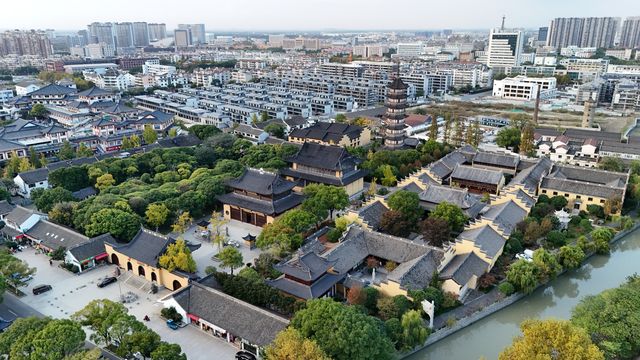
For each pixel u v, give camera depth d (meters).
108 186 166.12
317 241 130.00
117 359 90.38
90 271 126.25
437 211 140.12
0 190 165.12
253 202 153.25
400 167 195.00
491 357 99.38
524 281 113.75
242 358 91.25
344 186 170.88
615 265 136.00
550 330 80.00
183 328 101.75
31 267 127.88
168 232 148.75
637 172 186.62
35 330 82.25
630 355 88.75
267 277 118.56
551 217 145.50
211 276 114.19
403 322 93.81
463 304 111.31
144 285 119.31
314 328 84.38
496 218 135.50
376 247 126.31
